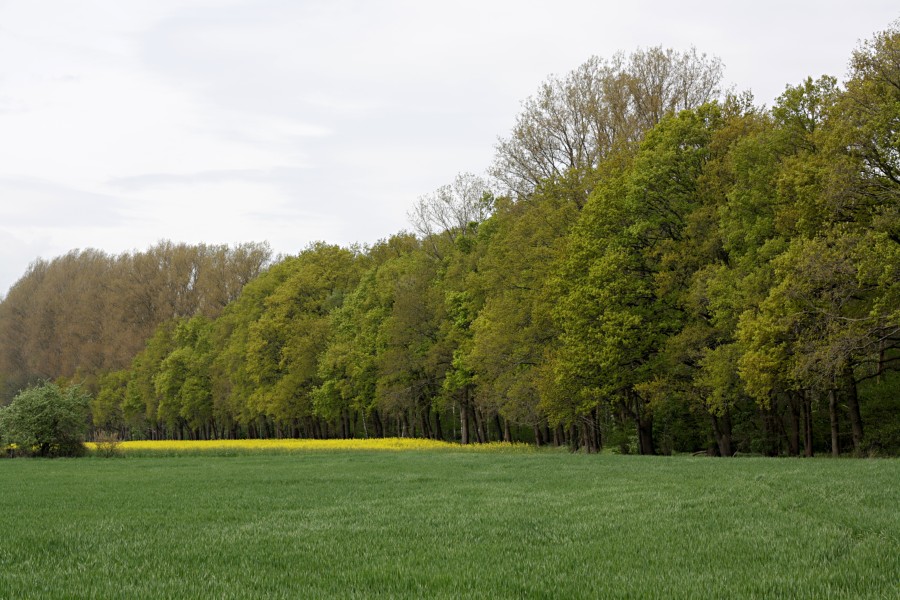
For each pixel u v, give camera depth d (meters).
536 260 44.34
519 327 45.66
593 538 10.66
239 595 7.53
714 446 40.97
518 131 47.28
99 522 14.49
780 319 26.48
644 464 27.27
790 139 30.73
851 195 25.52
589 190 43.03
